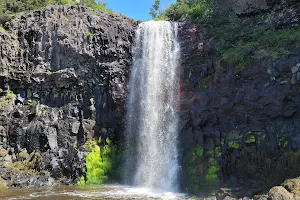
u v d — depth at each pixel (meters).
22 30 23.12
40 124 21.23
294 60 15.52
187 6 26.55
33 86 22.11
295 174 13.78
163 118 20.77
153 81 22.22
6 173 19.17
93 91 22.59
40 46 22.58
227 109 17.48
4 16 24.03
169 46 22.20
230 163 16.45
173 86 20.92
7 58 22.00
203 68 19.34
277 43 16.77
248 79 17.08
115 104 21.89
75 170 20.23
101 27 23.47
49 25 22.94
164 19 27.95
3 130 20.61
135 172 20.78
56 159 20.53
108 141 21.84
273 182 14.40
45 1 28.09
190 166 18.05
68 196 15.80
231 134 17.00
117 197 15.63
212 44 20.03
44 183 19.34
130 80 22.75
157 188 18.84
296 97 15.02
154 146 20.55
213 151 17.41
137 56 23.62
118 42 23.52
